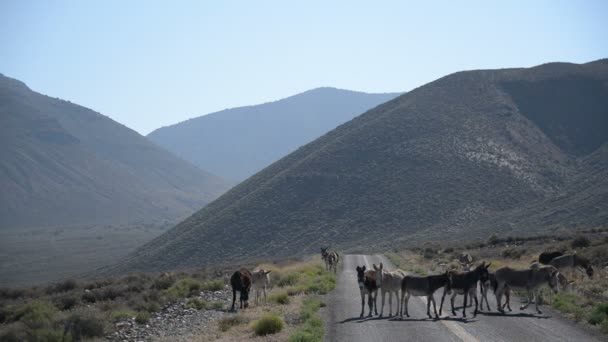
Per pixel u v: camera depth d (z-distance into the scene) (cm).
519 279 2055
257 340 1664
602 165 10294
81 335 1972
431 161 10988
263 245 9888
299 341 1536
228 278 3912
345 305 2322
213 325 2023
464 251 5531
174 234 11969
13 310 2673
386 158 11625
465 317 1942
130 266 10569
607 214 7125
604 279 2641
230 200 12525
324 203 10775
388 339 1591
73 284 4012
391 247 8144
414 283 2005
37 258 17138
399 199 10062
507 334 1603
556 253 3092
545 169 10538
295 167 12388
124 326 2172
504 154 10981
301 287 2831
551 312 1989
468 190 9838
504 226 8106
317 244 9331
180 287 3209
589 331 1620
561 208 8238
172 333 1973
